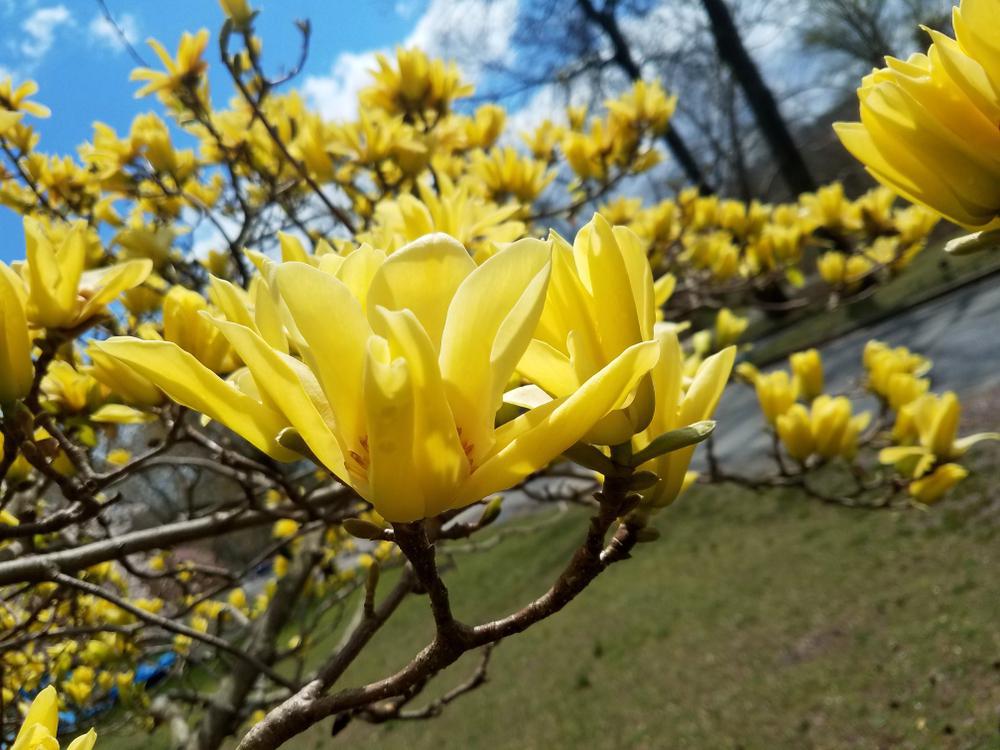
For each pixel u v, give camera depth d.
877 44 17.86
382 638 10.95
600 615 8.99
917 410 2.31
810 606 7.11
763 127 17.38
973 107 0.74
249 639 3.23
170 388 0.61
